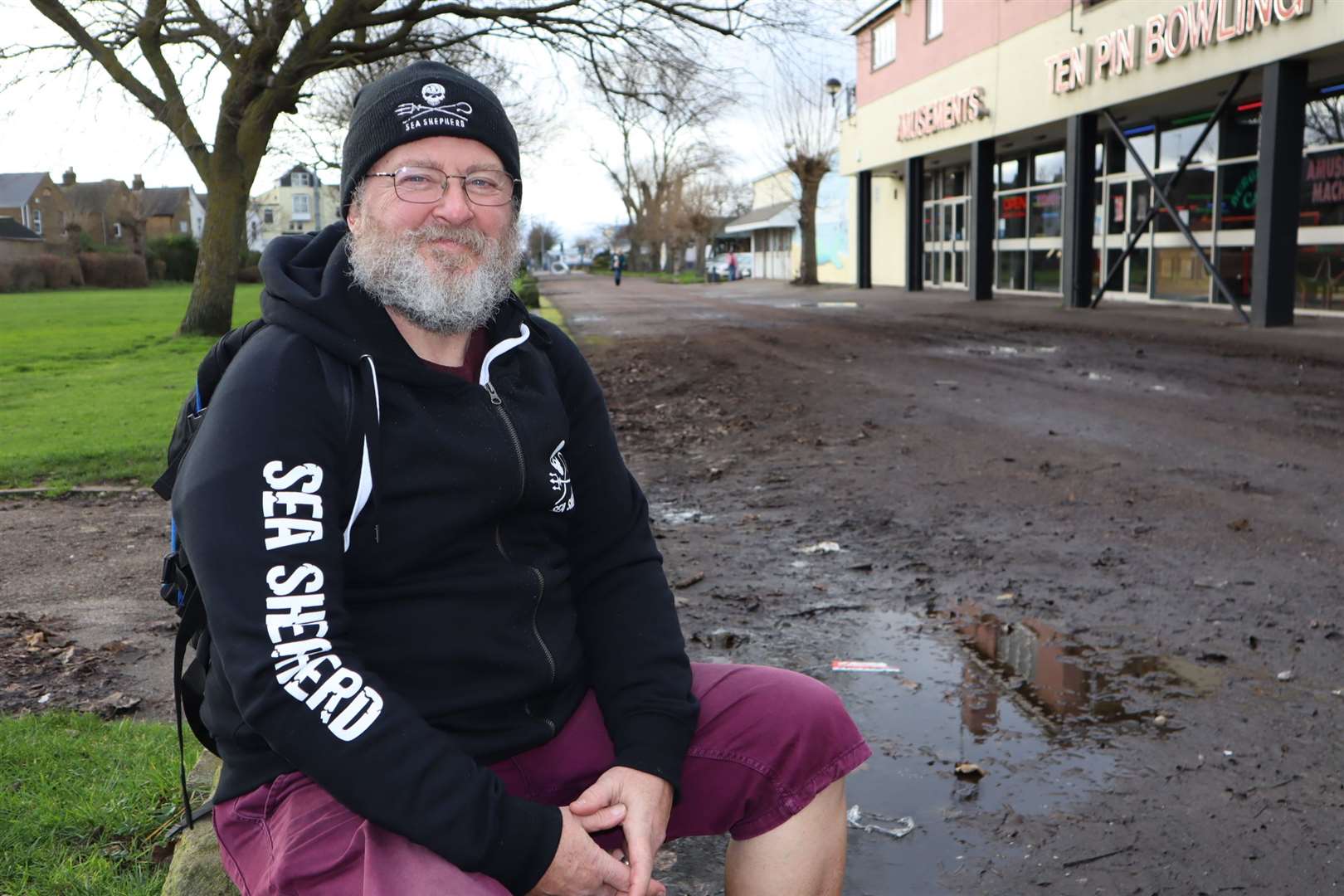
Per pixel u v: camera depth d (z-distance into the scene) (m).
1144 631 4.21
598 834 1.75
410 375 1.70
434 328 1.78
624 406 10.88
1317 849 2.69
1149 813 2.87
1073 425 8.58
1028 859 2.67
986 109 23.89
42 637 4.41
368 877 1.48
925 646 4.14
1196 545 5.30
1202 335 14.78
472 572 1.74
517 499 1.77
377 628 1.68
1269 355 12.25
